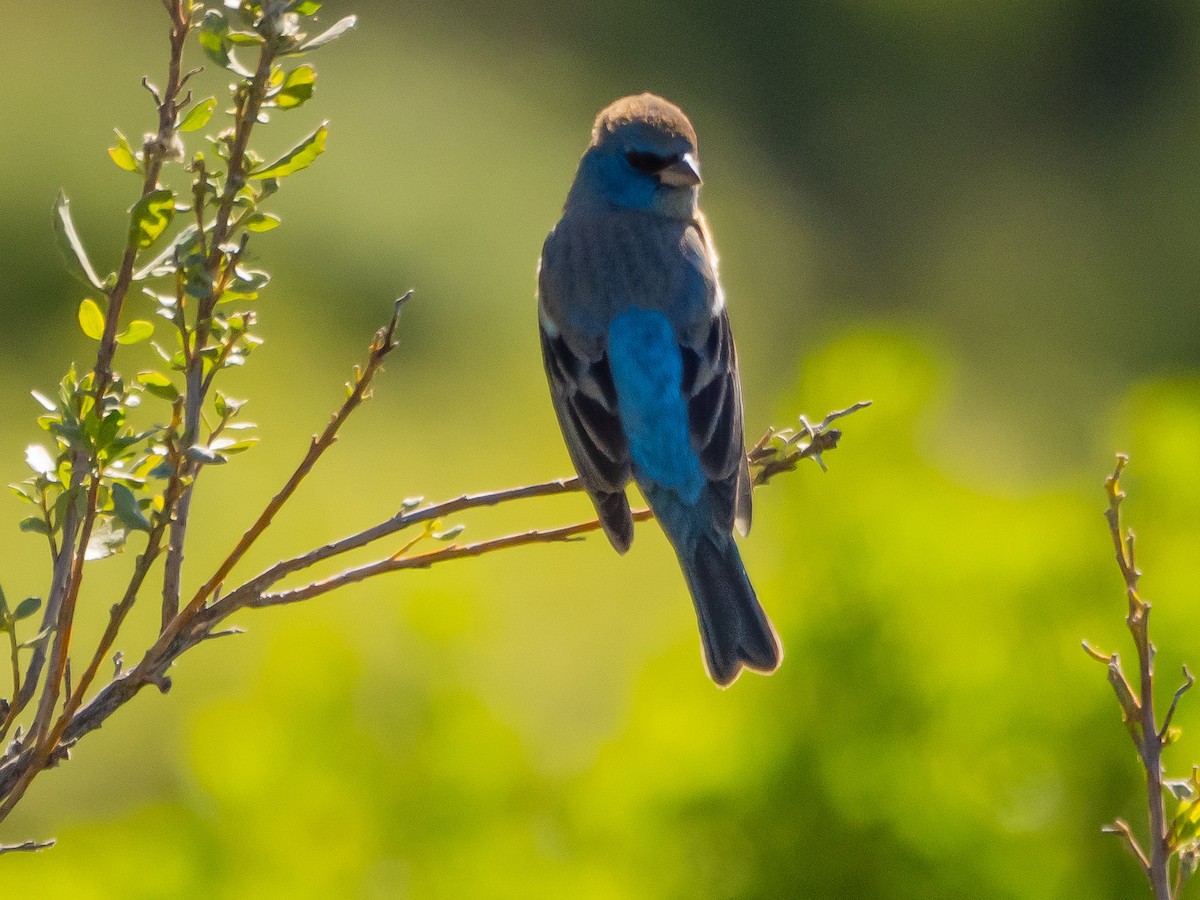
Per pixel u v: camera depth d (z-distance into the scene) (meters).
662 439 9.54
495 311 35.97
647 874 11.13
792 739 11.03
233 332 6.40
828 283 47.25
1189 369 45.62
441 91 43.12
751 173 49.44
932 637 11.12
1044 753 11.02
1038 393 43.72
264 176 6.27
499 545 7.14
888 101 52.03
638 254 10.21
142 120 34.66
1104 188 50.81
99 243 32.50
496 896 10.93
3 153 32.44
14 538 23.77
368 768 11.15
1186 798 6.93
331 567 23.48
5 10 37.78
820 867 10.95
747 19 51.88
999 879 10.76
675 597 23.89
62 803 18.27
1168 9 51.78
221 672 20.23
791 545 11.49
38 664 6.33
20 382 30.48
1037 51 52.16
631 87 49.97
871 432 11.81
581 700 21.44
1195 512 11.67
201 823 11.11
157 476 6.20
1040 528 11.41
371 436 29.91
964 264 48.25
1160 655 11.09
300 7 6.16
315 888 10.91
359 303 34.75
